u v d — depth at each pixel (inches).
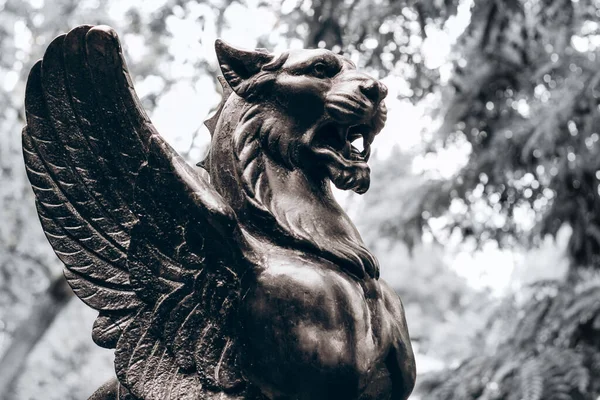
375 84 62.1
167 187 58.6
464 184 190.1
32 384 230.5
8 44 230.7
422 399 173.2
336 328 58.2
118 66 59.4
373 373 61.2
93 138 61.2
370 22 173.3
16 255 245.8
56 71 60.7
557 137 171.2
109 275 61.5
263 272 58.9
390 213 209.5
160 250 60.2
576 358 161.0
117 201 61.5
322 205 63.1
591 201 178.5
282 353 58.1
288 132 62.4
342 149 63.1
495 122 186.2
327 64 63.0
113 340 61.5
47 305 206.5
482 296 226.1
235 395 59.7
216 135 63.9
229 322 59.9
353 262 61.2
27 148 62.1
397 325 64.0
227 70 63.6
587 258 179.2
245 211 61.2
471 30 172.9
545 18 177.0
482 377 169.8
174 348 60.1
